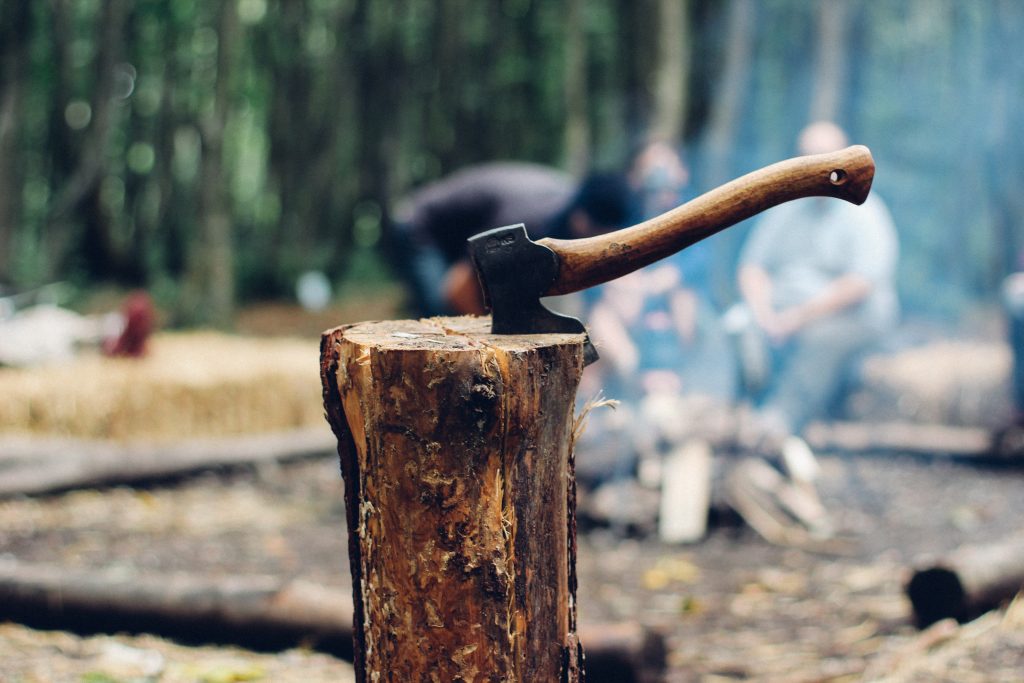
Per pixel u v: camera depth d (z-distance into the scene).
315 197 16.86
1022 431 5.89
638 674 2.54
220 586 2.71
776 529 4.44
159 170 16.77
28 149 16.03
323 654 2.66
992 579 2.90
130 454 5.37
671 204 4.35
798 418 5.20
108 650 2.56
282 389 6.55
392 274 17.00
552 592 1.59
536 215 4.82
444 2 16.78
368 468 1.49
